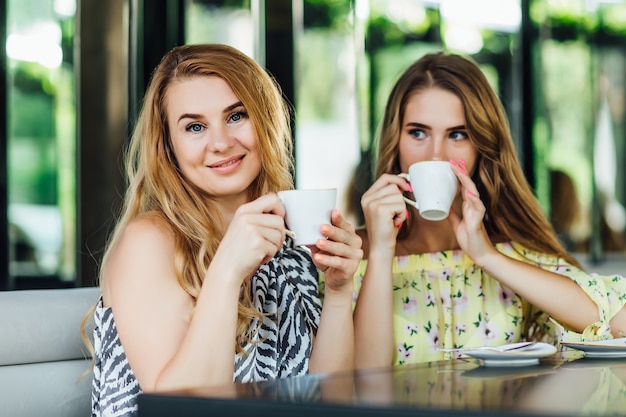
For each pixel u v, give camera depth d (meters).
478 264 2.18
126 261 1.77
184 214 1.88
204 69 1.90
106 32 3.69
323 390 1.16
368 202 2.19
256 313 1.88
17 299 1.93
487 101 2.36
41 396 1.89
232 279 1.56
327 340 1.96
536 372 1.38
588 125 5.31
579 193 5.29
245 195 1.99
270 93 2.01
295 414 1.05
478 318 2.32
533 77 5.01
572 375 1.34
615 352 1.60
